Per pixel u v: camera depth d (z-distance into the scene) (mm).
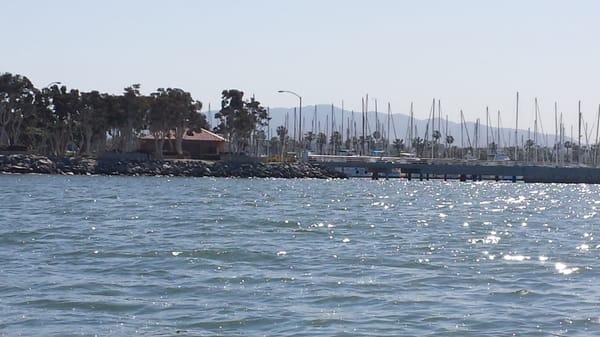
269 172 187750
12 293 30469
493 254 44312
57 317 26734
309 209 80938
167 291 31312
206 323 26000
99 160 176750
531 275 36625
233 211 74812
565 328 25719
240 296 30453
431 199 110562
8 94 181625
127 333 24750
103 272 35719
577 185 192000
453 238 53031
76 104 190375
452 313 27719
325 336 24391
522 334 24891
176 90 196125
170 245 45406
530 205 101062
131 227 56375
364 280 34344
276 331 25047
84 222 60062
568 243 51000
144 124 192125
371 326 25719
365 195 116812
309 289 32000
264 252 42625
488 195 129000
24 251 42406
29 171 165875
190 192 112312
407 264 39500
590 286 33656
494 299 30438
